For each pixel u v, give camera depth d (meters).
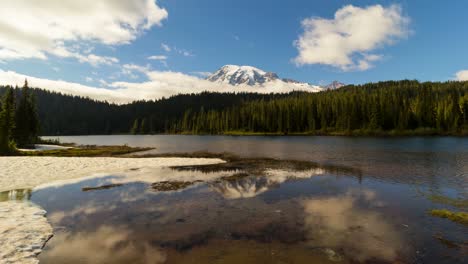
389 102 102.31
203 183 19.33
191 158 35.12
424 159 31.02
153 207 13.33
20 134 60.84
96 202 14.22
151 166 27.92
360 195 15.66
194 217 11.78
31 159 29.88
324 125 115.50
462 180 19.53
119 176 22.14
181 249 8.59
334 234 9.84
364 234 9.82
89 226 10.65
